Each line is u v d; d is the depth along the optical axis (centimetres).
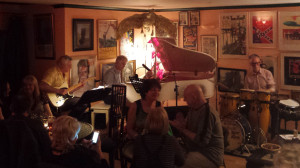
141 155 288
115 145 441
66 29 691
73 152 286
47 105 514
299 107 624
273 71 734
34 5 723
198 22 825
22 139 288
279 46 721
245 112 620
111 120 528
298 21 691
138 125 377
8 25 716
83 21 725
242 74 776
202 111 354
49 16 700
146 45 895
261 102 590
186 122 372
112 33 805
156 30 823
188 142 368
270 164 464
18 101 312
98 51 773
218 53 810
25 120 309
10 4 712
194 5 759
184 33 853
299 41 696
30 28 735
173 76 645
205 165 351
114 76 695
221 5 762
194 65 614
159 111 300
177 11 852
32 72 748
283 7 709
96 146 337
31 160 289
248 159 486
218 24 800
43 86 562
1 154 292
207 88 659
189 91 357
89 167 285
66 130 285
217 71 816
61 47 698
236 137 552
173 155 291
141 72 898
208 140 347
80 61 727
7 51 714
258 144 585
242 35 767
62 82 593
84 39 734
